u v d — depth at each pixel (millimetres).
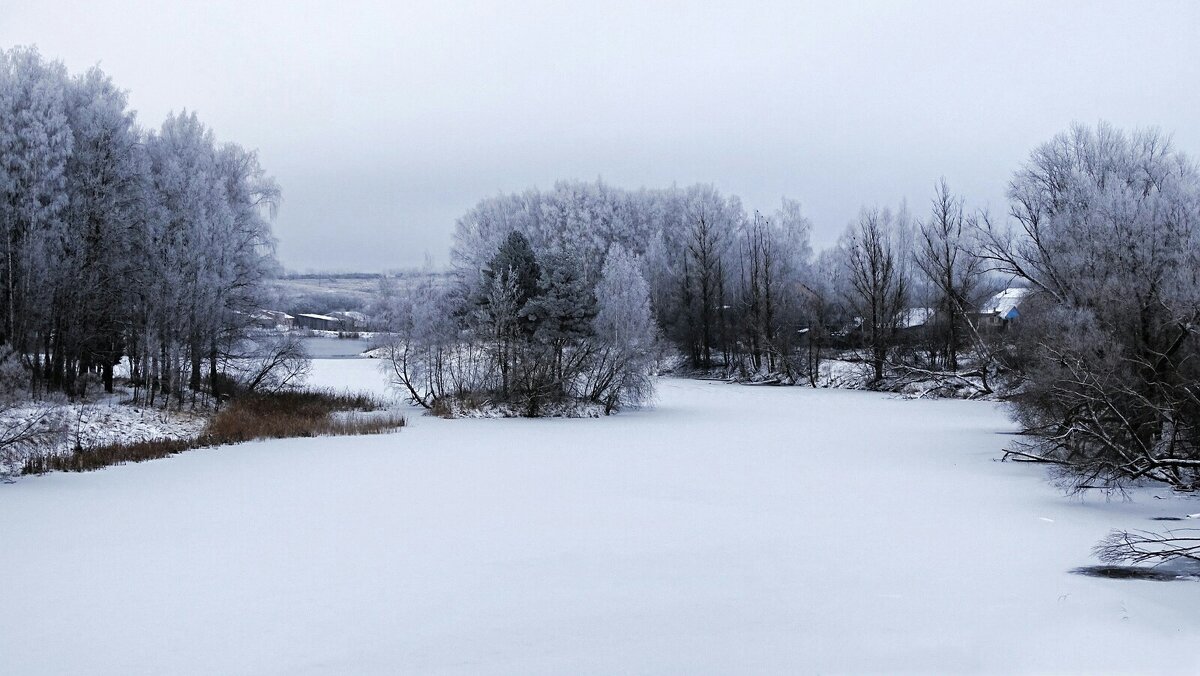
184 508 17562
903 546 14109
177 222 37312
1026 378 24875
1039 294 33688
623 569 12625
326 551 13766
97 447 26109
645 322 45469
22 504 17906
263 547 14039
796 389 64625
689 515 16891
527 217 89938
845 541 14516
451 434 33344
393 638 9531
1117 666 8484
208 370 44625
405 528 15625
